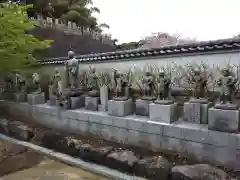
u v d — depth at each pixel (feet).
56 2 62.80
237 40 15.25
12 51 25.85
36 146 20.53
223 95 14.64
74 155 17.81
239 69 15.72
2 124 25.35
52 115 24.95
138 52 21.09
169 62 19.48
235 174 13.14
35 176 14.89
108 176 14.65
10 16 22.21
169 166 13.66
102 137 20.47
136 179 13.71
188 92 18.24
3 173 15.31
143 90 21.04
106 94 21.89
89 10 74.18
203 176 11.95
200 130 14.78
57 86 25.12
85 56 25.90
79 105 24.21
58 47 45.06
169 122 16.62
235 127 13.66
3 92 33.50
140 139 17.89
